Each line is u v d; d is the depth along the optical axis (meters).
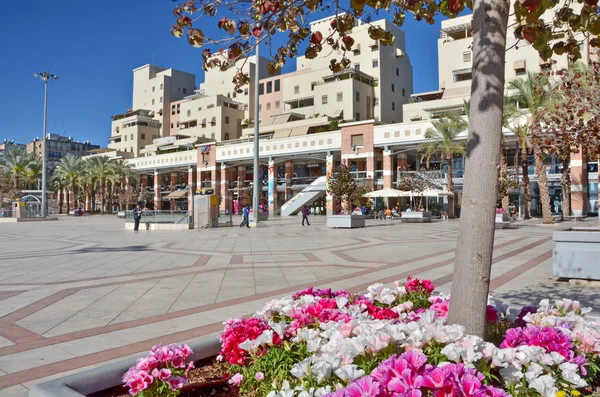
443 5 4.29
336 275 9.37
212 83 79.38
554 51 4.26
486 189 2.87
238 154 57.47
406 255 12.77
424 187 34.50
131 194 65.12
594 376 3.01
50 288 8.04
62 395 2.36
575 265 7.89
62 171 74.44
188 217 27.62
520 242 16.52
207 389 2.92
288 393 2.25
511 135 35.88
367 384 2.06
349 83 57.34
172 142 75.25
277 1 3.80
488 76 2.90
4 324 5.56
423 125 42.47
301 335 2.95
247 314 6.07
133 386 2.46
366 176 46.38
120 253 13.88
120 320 5.76
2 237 21.45
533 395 2.43
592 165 40.69
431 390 2.07
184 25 3.97
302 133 56.16
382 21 62.41
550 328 3.04
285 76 69.19
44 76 46.94
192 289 7.89
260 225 30.30
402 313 3.86
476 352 2.50
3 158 66.94
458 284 2.93
